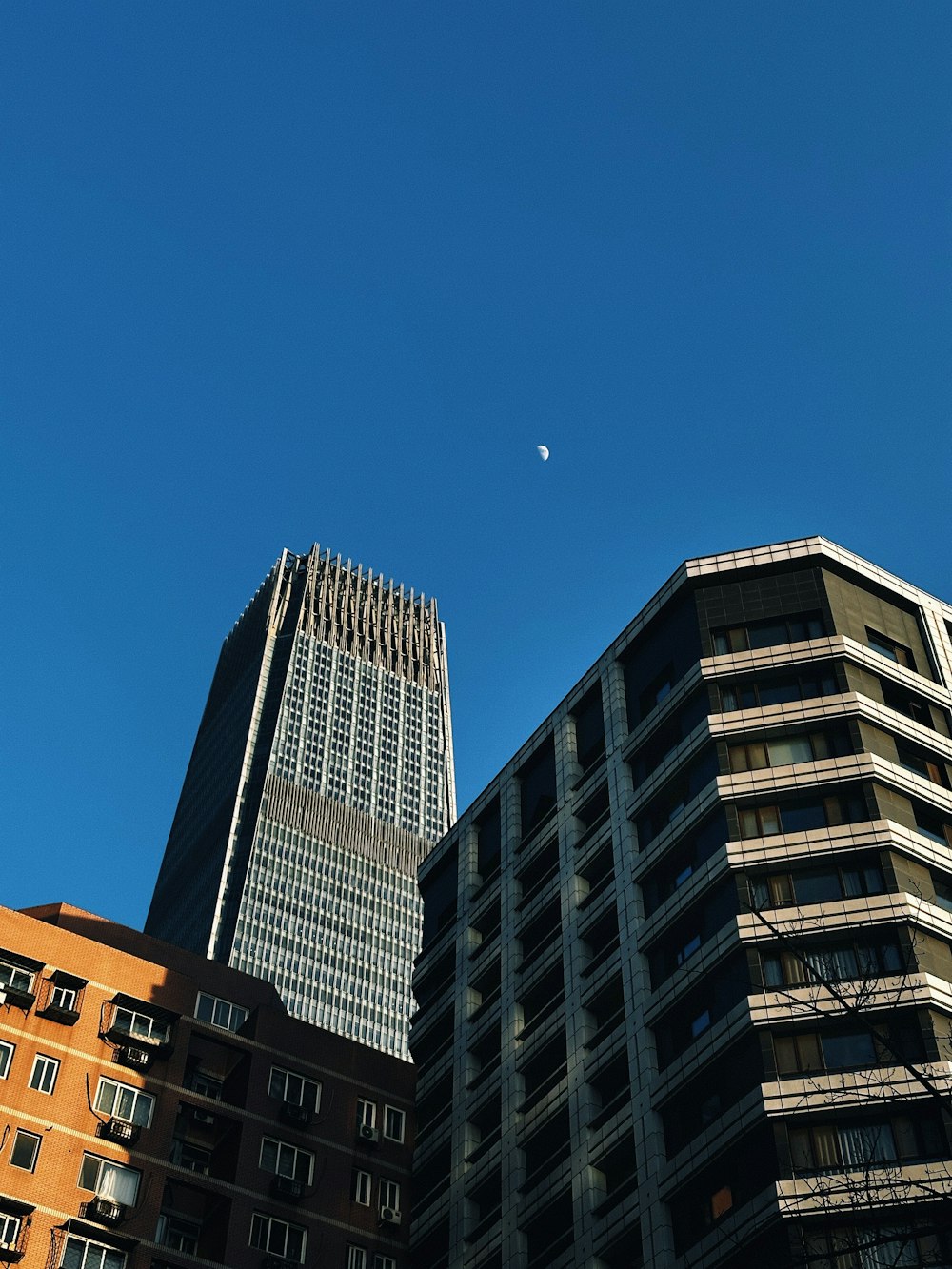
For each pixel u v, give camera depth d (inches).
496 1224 2679.6
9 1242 2581.2
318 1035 3262.8
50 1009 2908.5
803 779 2610.7
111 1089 2888.8
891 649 2938.0
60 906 3331.7
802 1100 2161.7
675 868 2719.0
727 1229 2124.8
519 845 3307.1
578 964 2834.6
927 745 2721.5
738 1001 2356.1
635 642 3191.4
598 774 3097.9
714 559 3063.5
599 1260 2365.9
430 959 3440.0
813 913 2394.2
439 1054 3193.9
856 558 3053.6
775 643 2888.8
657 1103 2407.7
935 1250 1919.3
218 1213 2847.0
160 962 3309.5
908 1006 2234.3
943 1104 964.6
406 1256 2962.6
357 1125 3144.7
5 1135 2711.6
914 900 2385.6
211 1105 2989.7
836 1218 1967.3
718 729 2741.1
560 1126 2677.2
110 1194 2743.6
